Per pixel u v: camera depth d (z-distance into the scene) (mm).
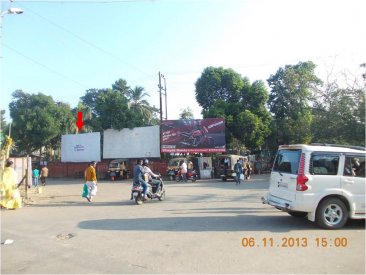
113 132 38750
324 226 9000
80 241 8172
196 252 7047
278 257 6656
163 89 39312
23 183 20828
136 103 49031
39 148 45750
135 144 37719
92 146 40000
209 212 12047
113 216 11703
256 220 10352
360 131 23312
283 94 43969
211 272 5879
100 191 22031
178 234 8656
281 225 9570
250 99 40906
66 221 10898
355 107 24078
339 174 9148
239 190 20109
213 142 34812
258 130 38156
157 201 15844
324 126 25531
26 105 43531
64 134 44031
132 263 6426
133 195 14820
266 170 42812
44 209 13945
